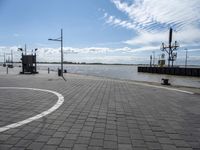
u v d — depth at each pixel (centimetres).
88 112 666
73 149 381
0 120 556
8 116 597
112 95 1024
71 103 803
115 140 433
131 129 508
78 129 495
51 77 2253
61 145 398
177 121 587
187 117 631
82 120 573
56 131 477
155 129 513
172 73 5803
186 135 475
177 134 480
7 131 470
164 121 584
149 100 907
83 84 1523
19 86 1339
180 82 3488
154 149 395
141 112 684
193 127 535
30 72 3067
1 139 421
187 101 896
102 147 395
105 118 601
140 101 880
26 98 895
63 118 588
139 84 1620
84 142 417
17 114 621
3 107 713
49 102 813
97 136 453
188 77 4891
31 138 430
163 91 1220
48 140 421
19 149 374
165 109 734
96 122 558
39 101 830
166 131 500
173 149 397
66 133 465
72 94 1027
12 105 747
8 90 1146
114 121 573
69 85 1433
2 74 2741
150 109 731
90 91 1150
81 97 946
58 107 726
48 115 616
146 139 445
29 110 674
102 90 1202
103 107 746
